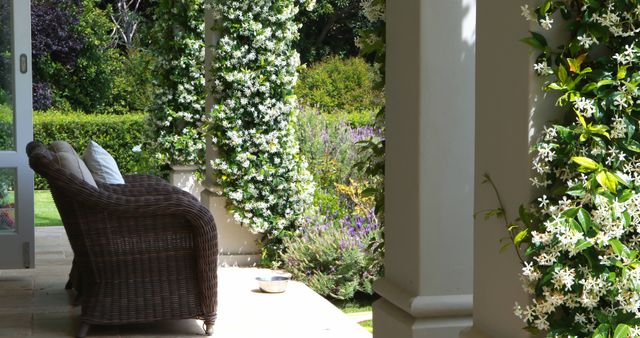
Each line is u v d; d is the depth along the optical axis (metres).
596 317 1.77
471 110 2.50
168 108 7.93
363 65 13.43
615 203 1.70
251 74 6.23
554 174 1.86
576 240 1.71
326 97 13.27
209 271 4.37
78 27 14.65
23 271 6.07
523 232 1.83
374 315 2.88
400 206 2.63
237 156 6.18
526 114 1.88
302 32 16.02
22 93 5.71
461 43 2.49
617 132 1.75
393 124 2.68
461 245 2.52
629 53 1.74
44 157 4.09
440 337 2.53
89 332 4.43
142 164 8.74
